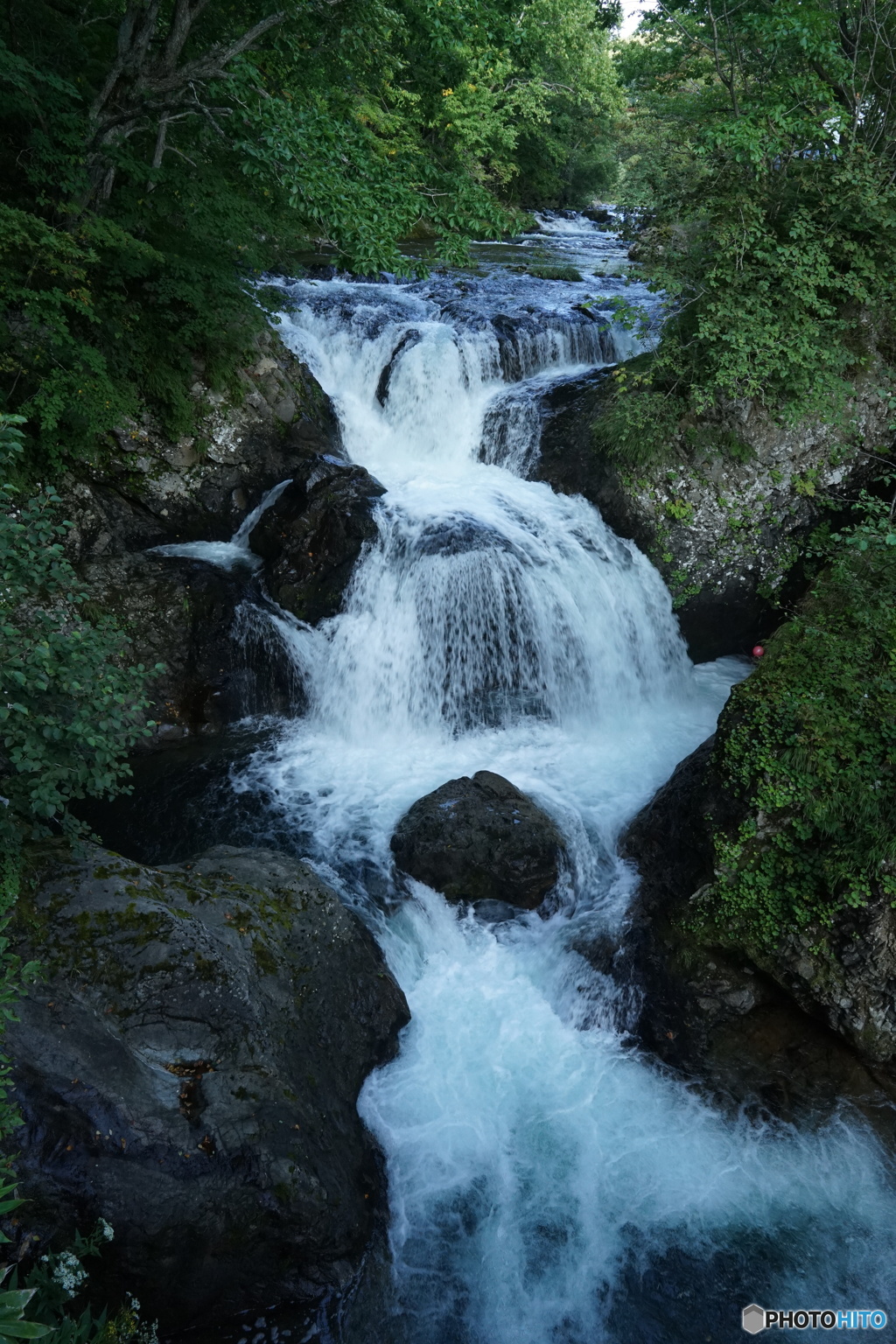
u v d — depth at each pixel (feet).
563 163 102.17
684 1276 15.52
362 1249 15.62
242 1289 14.52
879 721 20.59
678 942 20.54
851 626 23.43
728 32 31.12
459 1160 17.44
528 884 23.04
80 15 31.96
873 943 17.81
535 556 31.89
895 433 33.17
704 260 31.76
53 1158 13.39
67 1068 13.87
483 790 25.20
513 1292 15.26
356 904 22.65
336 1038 17.90
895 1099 17.80
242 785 27.53
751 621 34.27
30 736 14.89
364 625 31.55
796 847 19.67
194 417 34.30
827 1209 16.47
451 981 21.77
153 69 28.76
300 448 37.32
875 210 29.30
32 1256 13.05
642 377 32.86
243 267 37.29
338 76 34.63
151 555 32.48
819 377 30.83
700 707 32.40
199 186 31.86
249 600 31.63
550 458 36.24
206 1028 14.90
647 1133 18.03
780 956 18.94
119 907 15.75
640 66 34.58
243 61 27.84
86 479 31.81
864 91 31.48
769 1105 18.20
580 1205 16.71
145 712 28.86
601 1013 20.58
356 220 27.73
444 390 39.01
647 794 26.89
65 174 28.73
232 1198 14.05
